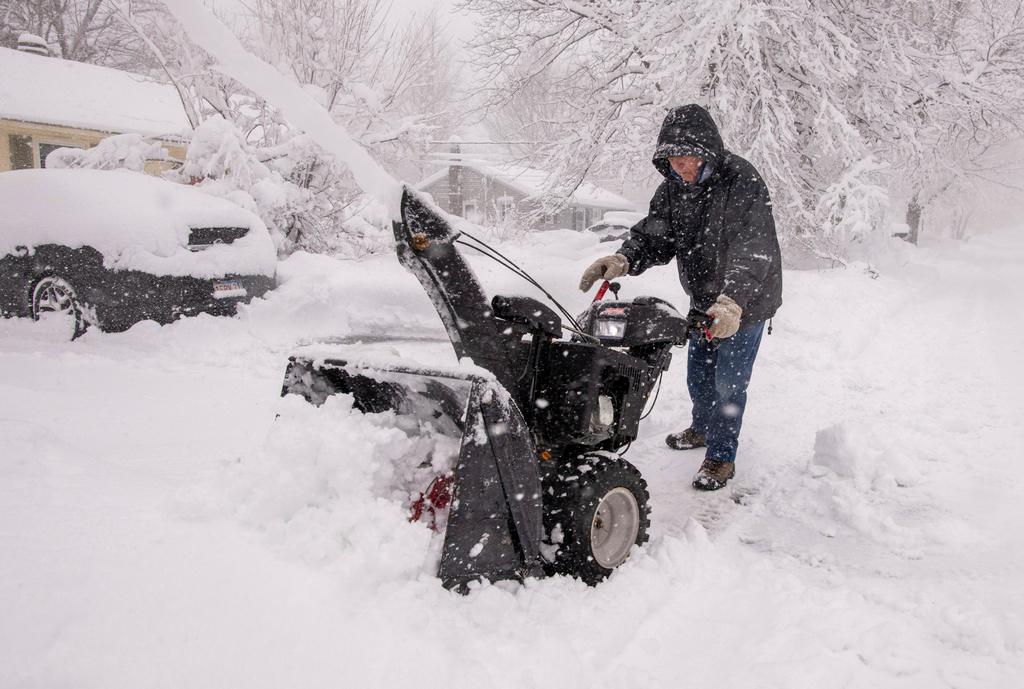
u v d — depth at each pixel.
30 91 19.73
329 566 2.14
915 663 2.19
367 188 2.38
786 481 4.05
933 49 14.07
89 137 19.53
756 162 11.61
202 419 4.54
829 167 14.25
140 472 3.00
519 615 2.28
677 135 3.72
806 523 3.45
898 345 8.30
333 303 8.23
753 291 3.54
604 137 13.32
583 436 2.82
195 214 7.45
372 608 2.03
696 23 10.91
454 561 2.24
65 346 6.72
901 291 13.04
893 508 3.54
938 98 13.52
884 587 2.73
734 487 3.97
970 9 15.15
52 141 19.38
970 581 2.76
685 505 3.71
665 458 4.53
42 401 4.71
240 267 7.56
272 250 8.02
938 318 10.57
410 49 14.08
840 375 6.76
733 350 3.86
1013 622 2.39
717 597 2.69
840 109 12.32
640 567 2.81
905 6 13.83
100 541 2.11
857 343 8.02
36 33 29.48
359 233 13.26
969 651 2.28
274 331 7.46
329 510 2.37
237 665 1.73
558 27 13.75
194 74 12.11
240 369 6.21
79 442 3.82
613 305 3.19
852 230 11.78
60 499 2.37
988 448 4.43
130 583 1.92
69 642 1.68
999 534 3.18
